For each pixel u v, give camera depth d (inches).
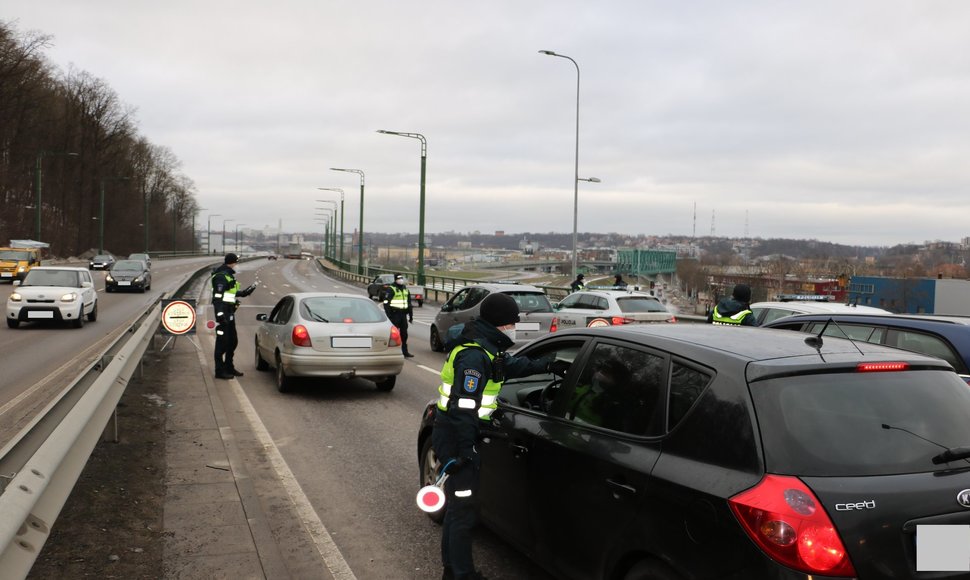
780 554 104.2
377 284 1531.7
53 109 3383.4
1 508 109.7
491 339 164.7
